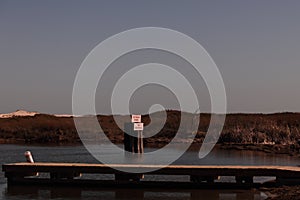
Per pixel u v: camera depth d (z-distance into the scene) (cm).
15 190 3250
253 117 9806
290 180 3173
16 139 10025
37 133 10319
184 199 2972
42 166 3419
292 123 9519
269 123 9312
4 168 3422
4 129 10638
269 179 3650
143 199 2986
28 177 3553
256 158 5759
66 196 3067
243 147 7469
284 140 8288
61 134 10131
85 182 3378
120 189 3288
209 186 3278
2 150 7200
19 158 5728
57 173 3428
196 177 3294
